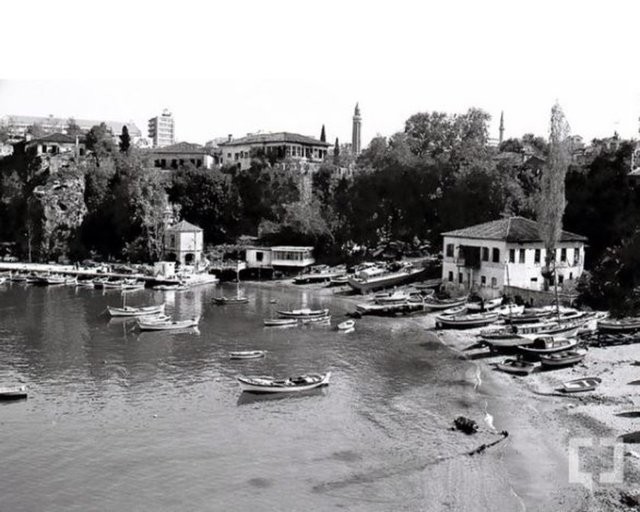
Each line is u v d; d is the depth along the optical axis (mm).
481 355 82625
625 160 137625
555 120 96812
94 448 54906
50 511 44969
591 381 67688
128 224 185750
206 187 194250
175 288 145125
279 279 160250
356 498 46406
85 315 112000
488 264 116125
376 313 111250
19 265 170125
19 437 57062
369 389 70062
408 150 168500
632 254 100062
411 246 168375
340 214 170875
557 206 98375
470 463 51406
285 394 68438
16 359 81750
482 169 142375
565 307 99875
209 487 48250
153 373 76125
